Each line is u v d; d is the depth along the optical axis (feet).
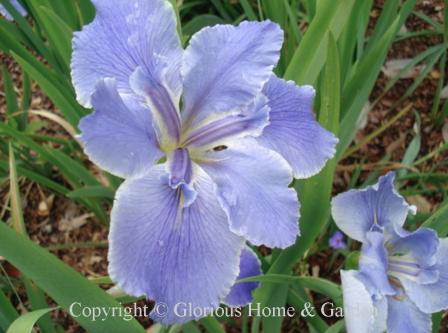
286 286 0.89
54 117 1.23
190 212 0.66
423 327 0.86
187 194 0.64
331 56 0.73
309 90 0.81
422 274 0.85
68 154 1.38
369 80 1.03
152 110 0.69
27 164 1.31
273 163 0.71
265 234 0.66
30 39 1.17
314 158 0.78
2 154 1.31
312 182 0.80
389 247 0.88
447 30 1.43
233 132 0.74
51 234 1.33
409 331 0.85
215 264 0.65
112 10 0.69
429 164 1.41
